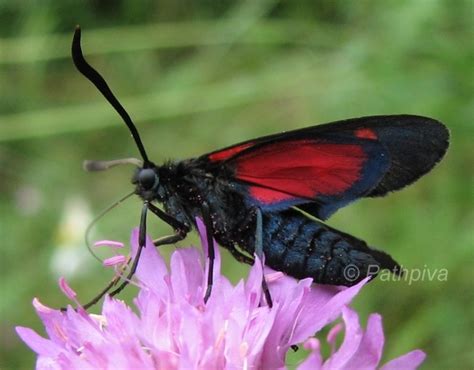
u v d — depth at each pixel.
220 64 0.18
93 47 0.17
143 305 0.10
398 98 0.14
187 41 0.17
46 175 0.18
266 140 0.10
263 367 0.09
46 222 0.18
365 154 0.10
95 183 0.18
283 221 0.10
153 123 0.18
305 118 0.17
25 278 0.16
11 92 0.19
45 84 0.20
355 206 0.14
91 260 0.16
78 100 0.20
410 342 0.13
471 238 0.13
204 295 0.10
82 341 0.09
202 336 0.09
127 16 0.19
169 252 0.14
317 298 0.10
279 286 0.10
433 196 0.14
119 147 0.19
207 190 0.10
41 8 0.18
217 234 0.10
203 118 0.18
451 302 0.13
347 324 0.09
